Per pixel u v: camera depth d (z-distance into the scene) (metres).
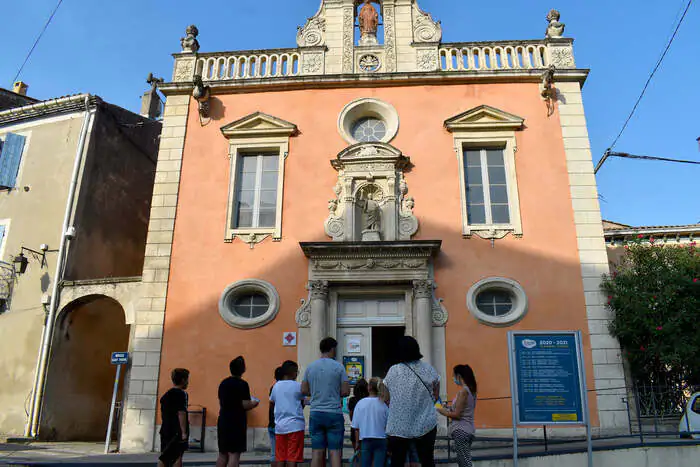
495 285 12.40
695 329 11.23
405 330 12.34
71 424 14.07
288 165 13.62
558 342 8.33
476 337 12.05
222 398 7.12
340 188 13.28
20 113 16.42
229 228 13.18
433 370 6.14
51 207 15.16
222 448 6.90
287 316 12.41
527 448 9.95
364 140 14.03
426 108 13.88
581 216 12.77
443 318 12.16
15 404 13.58
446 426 11.35
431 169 13.34
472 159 13.64
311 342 12.05
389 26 14.77
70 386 14.15
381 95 14.08
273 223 13.43
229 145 13.93
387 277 12.27
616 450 9.12
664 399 11.42
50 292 14.19
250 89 14.38
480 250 12.64
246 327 12.38
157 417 11.93
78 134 15.81
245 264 12.88
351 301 12.80
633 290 11.73
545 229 12.72
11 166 15.78
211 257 12.98
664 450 9.20
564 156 13.27
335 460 6.54
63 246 14.50
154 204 13.51
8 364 13.96
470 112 13.52
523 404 8.16
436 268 12.55
